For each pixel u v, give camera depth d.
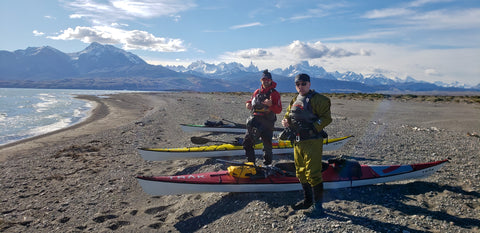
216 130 12.39
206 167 7.26
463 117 17.78
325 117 3.77
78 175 7.70
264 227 3.94
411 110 22.69
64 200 6.00
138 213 5.21
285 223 3.98
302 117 3.90
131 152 10.12
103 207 5.54
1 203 5.95
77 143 12.48
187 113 21.61
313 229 3.72
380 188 5.04
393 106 26.38
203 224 4.43
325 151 8.34
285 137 4.27
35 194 6.43
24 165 9.06
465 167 6.23
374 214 4.07
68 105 45.69
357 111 21.95
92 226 4.78
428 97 40.78
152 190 4.82
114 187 6.59
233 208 4.74
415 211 4.12
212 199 5.24
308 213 4.12
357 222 3.84
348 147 8.84
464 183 5.16
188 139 11.55
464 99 34.25
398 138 10.22
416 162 6.93
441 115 19.00
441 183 5.17
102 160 9.15
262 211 4.40
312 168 3.95
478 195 4.58
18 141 14.75
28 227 4.86
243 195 5.14
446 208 4.17
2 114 30.53
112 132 14.86
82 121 23.19
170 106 29.89
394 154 7.80
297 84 4.00
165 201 5.69
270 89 5.37
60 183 7.12
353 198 4.68
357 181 5.04
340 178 5.01
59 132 17.08
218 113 21.12
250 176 5.00
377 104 28.80
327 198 4.70
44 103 51.31
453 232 3.47
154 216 5.03
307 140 3.94
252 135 5.58
